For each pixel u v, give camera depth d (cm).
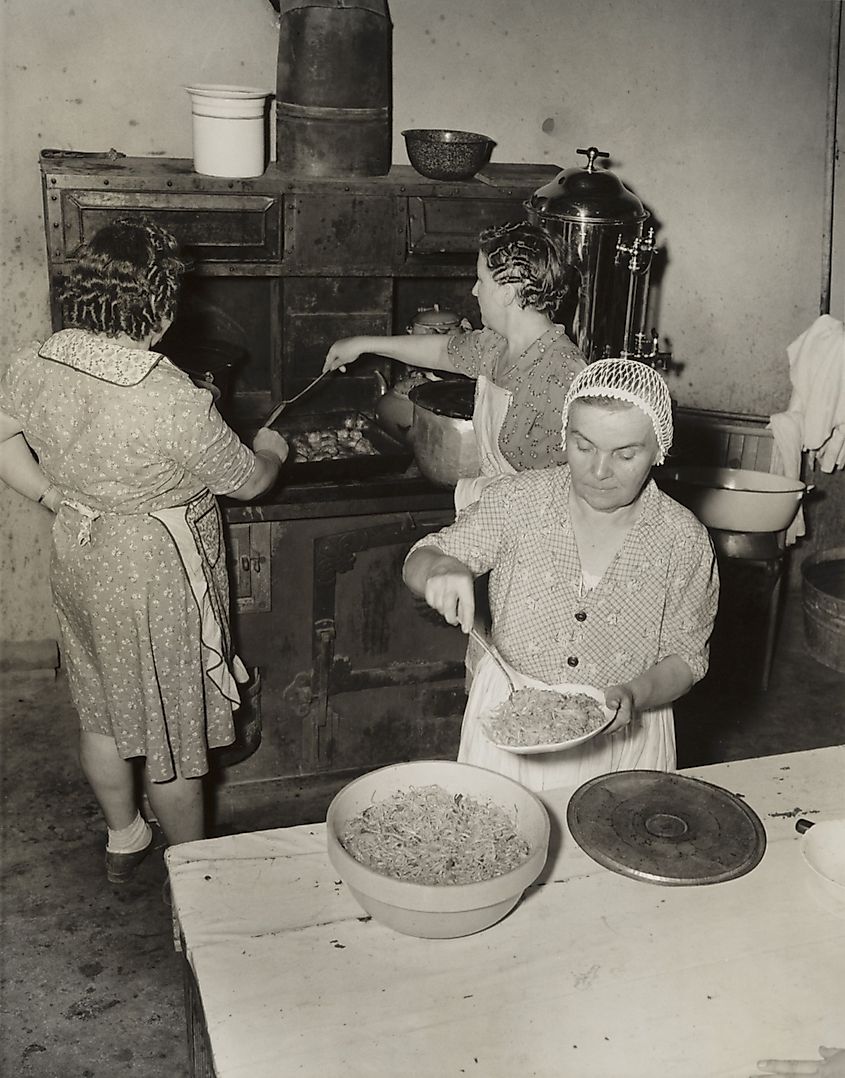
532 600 197
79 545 239
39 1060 224
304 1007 132
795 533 407
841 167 415
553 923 147
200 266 306
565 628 196
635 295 309
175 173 302
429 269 327
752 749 346
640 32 371
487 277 241
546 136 374
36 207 334
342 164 315
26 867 281
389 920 140
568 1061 126
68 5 316
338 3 300
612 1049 128
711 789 172
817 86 399
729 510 353
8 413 235
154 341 234
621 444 169
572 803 167
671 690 189
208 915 146
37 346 233
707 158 396
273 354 344
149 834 282
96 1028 233
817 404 405
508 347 253
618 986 137
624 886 155
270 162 334
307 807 311
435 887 134
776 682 388
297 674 303
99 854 288
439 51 351
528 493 195
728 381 432
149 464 231
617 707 178
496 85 361
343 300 334
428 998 134
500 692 203
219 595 260
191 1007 153
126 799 271
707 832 163
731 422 411
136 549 236
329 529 290
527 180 336
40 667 369
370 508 288
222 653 256
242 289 340
